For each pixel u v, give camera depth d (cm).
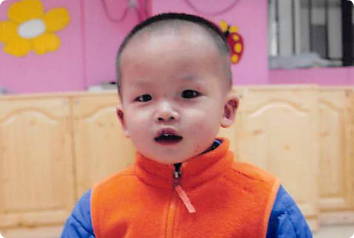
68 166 224
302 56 266
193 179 62
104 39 270
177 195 62
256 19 245
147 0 262
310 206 226
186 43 55
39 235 226
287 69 267
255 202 59
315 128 224
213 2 241
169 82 54
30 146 222
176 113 53
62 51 266
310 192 225
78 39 267
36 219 225
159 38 55
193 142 55
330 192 247
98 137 223
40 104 222
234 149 217
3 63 261
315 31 264
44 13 264
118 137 224
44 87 265
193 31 56
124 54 58
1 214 223
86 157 224
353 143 246
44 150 223
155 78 54
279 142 221
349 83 276
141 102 56
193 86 54
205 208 60
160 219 60
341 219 248
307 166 224
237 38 243
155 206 61
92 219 64
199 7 240
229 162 64
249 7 244
